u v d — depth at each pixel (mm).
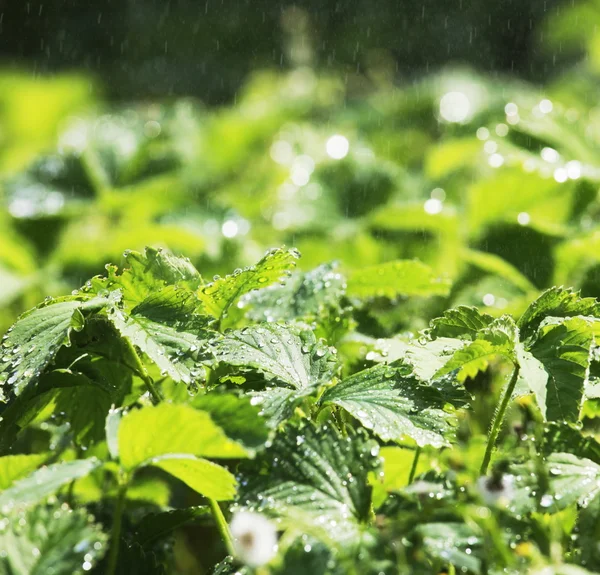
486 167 2648
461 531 1351
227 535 1421
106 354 1456
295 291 1538
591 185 2145
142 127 3852
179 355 1418
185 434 1336
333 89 5648
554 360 1410
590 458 1385
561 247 1897
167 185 3033
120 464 1350
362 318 1630
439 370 1416
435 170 2887
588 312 1438
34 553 1324
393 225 2404
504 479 1375
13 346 1427
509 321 1417
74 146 3270
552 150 2395
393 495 1375
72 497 1534
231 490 1356
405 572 1333
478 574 1335
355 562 1334
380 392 1426
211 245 2479
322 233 2688
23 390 1419
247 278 1492
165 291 1444
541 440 1391
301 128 4328
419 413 1413
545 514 1394
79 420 1478
